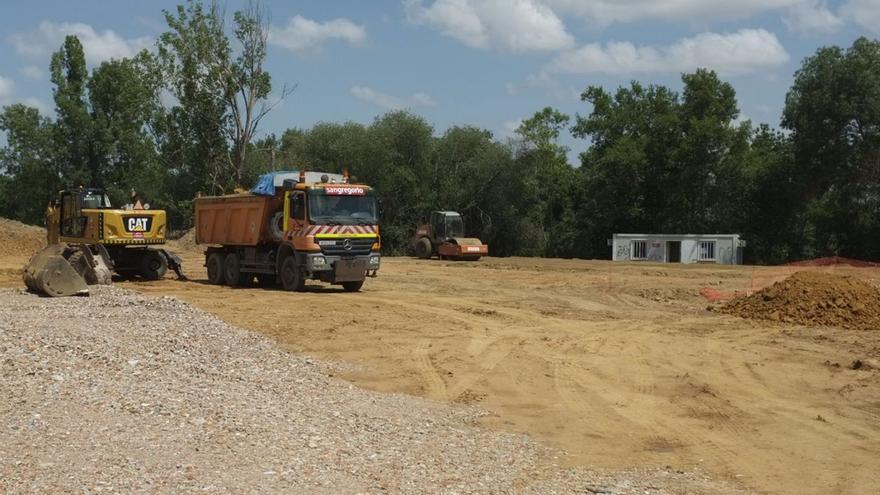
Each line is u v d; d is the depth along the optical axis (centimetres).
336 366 1333
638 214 6325
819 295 1944
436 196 6625
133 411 832
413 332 1691
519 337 1662
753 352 1521
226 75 5500
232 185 5644
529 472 807
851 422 1048
